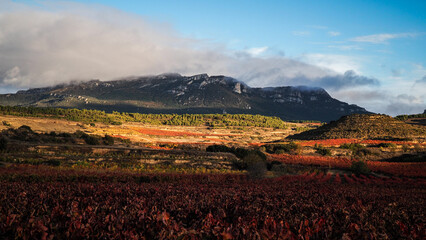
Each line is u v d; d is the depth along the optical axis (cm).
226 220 1295
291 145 8225
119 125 14362
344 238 847
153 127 17075
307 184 3591
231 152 6172
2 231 887
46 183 2527
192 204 1614
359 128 11800
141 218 993
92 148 5244
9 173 2884
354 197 2575
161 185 2823
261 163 4500
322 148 8238
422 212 1981
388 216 1680
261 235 844
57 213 1156
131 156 4894
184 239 867
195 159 5125
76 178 2950
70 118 13100
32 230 827
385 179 4675
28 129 7631
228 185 3103
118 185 2597
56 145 5156
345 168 5441
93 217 1056
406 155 7506
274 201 1998
